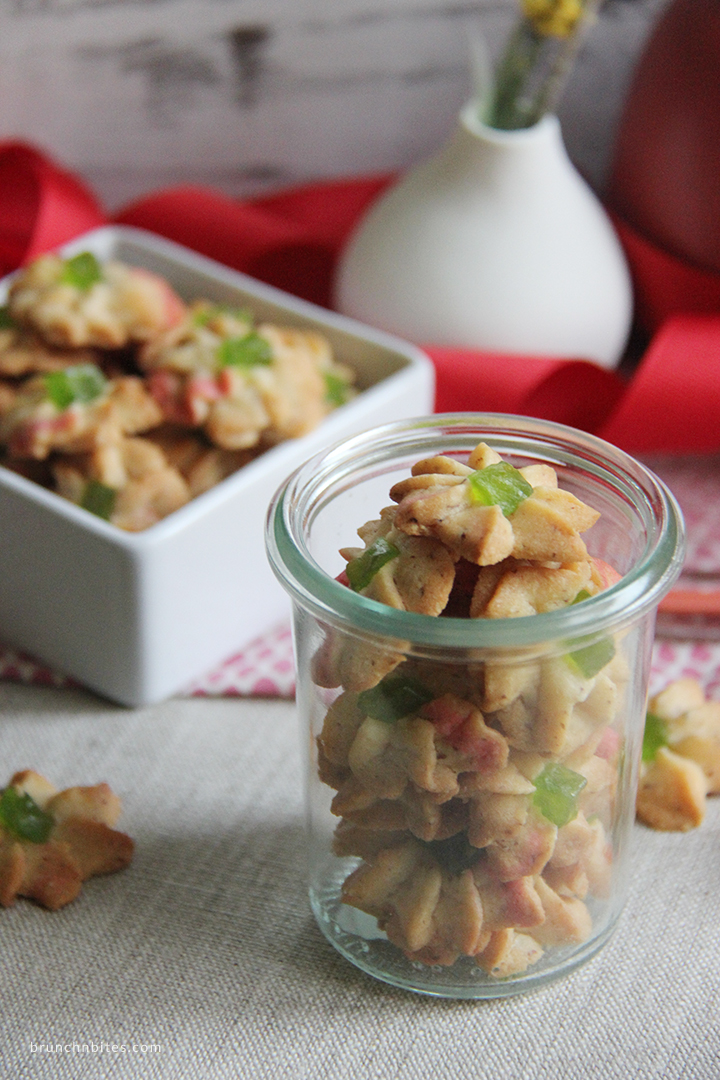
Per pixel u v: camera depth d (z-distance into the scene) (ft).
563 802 1.25
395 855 1.28
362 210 1.96
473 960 1.31
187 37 1.97
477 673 1.23
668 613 1.58
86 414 1.57
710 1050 1.30
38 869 1.39
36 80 2.00
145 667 1.52
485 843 1.25
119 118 2.03
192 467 1.59
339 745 1.26
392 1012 1.32
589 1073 1.29
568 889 1.30
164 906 1.39
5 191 1.98
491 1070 1.29
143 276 1.68
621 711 1.28
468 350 1.73
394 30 1.97
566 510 1.25
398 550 1.25
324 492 1.31
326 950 1.37
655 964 1.35
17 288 1.65
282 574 1.25
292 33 1.97
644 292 1.89
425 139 2.05
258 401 1.57
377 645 1.22
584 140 2.04
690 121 1.79
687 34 1.79
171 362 1.59
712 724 1.45
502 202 1.74
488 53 1.98
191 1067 1.30
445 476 1.26
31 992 1.34
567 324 1.77
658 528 1.25
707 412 1.71
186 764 1.50
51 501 1.49
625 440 1.73
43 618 1.54
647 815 1.44
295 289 1.96
